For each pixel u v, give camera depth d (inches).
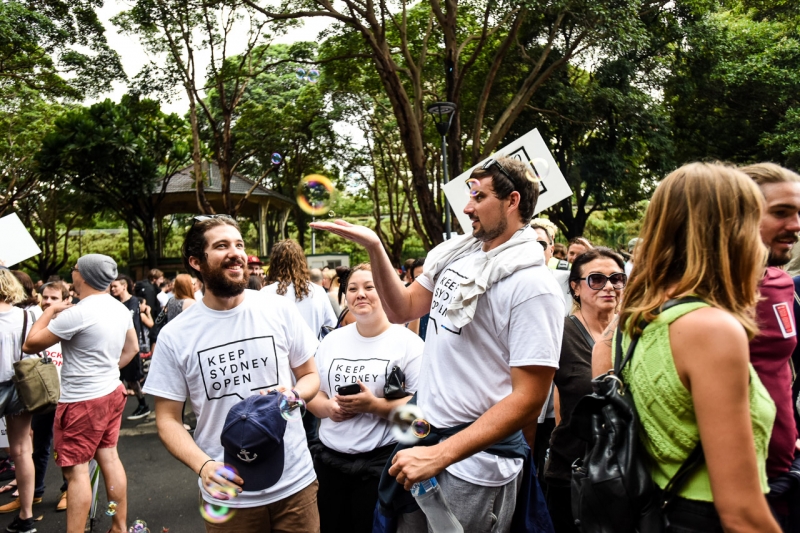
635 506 55.6
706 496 54.5
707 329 52.2
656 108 703.1
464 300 80.7
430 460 73.4
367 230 92.1
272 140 880.3
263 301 100.7
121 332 154.4
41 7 633.6
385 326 125.3
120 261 1769.2
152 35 697.0
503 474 83.4
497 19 599.8
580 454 104.7
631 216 964.6
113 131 973.2
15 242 222.5
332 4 557.6
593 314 116.0
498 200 84.4
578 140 750.5
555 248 247.8
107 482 151.2
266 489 92.4
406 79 760.3
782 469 70.2
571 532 106.5
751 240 55.7
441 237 571.5
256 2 604.7
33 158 995.9
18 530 162.2
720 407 50.8
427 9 692.7
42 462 188.5
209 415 95.7
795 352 86.6
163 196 1066.1
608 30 524.4
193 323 97.0
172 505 187.0
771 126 783.1
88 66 689.0
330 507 120.9
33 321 171.2
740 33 772.6
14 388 160.4
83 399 144.6
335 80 765.9
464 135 797.9
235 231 96.6
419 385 91.7
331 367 124.3
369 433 117.8
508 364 82.7
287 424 98.0
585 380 107.3
